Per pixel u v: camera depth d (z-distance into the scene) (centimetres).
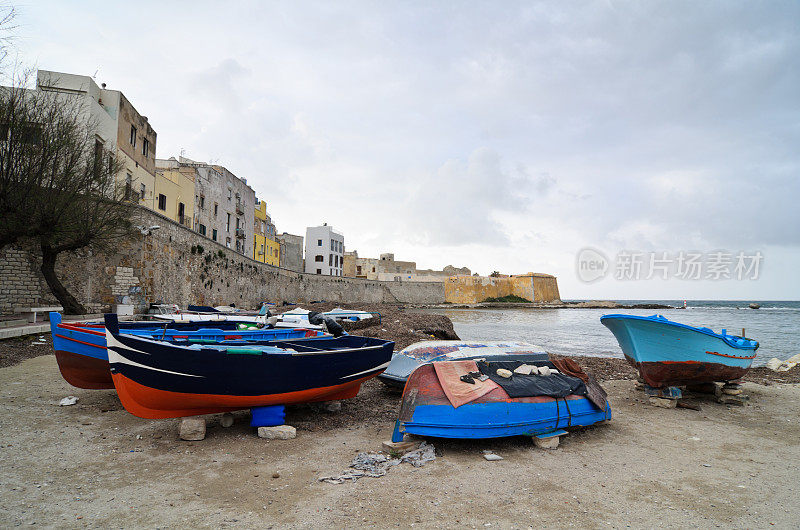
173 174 3334
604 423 728
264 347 712
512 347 802
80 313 1736
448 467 516
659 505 431
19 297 1722
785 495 461
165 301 2266
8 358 1105
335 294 6812
